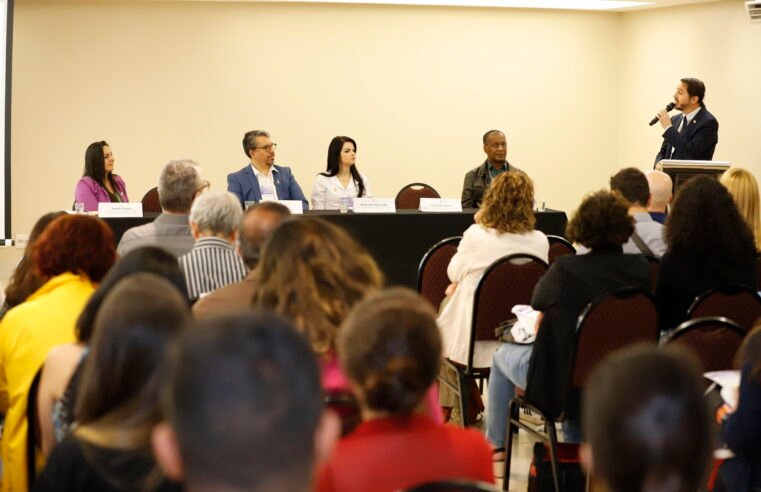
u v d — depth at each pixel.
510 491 3.78
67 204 8.81
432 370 1.66
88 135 8.77
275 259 2.22
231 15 8.88
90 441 1.52
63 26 8.65
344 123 9.16
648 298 3.21
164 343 1.57
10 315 2.54
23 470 2.45
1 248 6.95
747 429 2.24
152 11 8.76
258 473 0.89
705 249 3.50
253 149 6.63
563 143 9.62
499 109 9.43
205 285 3.23
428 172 9.36
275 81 9.02
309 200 9.20
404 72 9.20
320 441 0.97
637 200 4.15
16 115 8.67
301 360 0.94
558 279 3.31
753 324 3.37
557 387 3.31
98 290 2.22
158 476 1.48
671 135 7.64
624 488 1.08
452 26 9.23
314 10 8.98
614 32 9.61
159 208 7.05
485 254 4.02
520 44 9.40
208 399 0.89
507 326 3.76
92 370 1.59
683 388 1.09
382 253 6.13
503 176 4.10
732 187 4.17
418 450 1.65
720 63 8.49
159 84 8.84
